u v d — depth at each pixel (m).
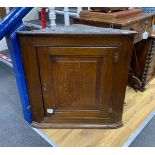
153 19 1.57
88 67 1.13
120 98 1.25
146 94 1.78
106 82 1.18
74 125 1.36
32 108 1.31
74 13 1.93
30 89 1.23
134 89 1.86
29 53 1.09
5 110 1.60
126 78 1.18
